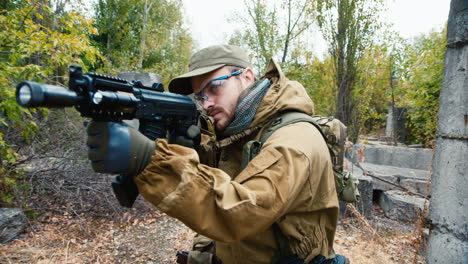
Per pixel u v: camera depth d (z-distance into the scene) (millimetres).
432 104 6730
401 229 3943
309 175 953
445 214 1539
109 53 17000
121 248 3496
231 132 1264
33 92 622
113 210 4355
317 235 1138
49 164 4668
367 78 8773
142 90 1005
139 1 18375
